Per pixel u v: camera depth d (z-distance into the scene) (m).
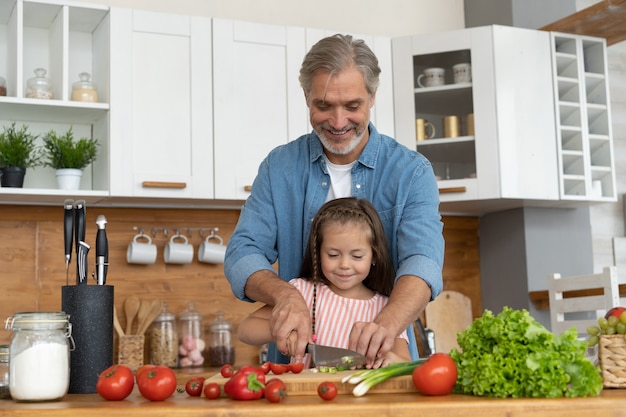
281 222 1.86
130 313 3.36
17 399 1.37
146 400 1.35
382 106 3.61
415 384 1.32
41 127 3.38
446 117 3.60
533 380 1.25
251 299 1.71
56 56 3.25
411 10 4.06
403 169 1.80
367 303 1.84
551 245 3.79
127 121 3.20
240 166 3.34
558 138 3.62
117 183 3.15
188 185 3.26
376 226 1.79
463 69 3.59
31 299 3.28
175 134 3.26
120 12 3.23
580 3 4.20
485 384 1.27
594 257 4.13
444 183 3.55
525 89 3.60
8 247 3.27
